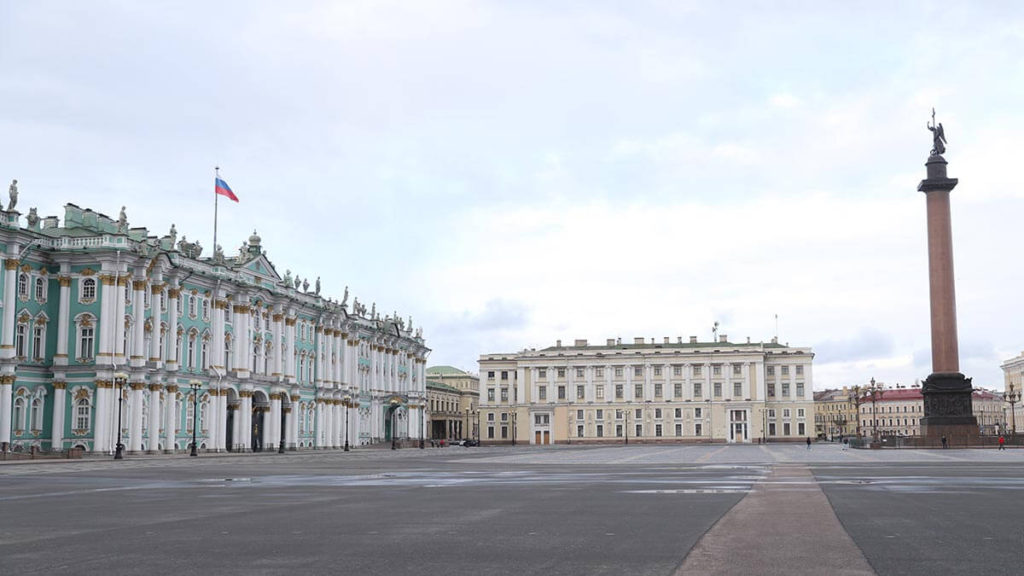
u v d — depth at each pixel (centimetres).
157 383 8962
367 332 14262
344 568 1360
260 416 11244
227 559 1456
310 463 6450
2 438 7850
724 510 2255
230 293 10400
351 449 12500
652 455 8406
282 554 1509
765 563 1374
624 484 3412
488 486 3350
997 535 1731
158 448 8956
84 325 8519
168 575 1302
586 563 1393
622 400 19962
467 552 1526
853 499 2603
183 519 2100
